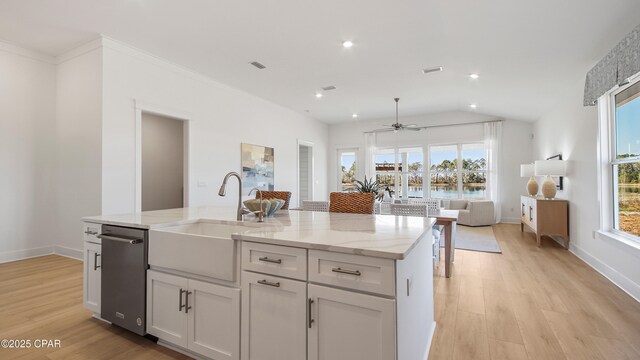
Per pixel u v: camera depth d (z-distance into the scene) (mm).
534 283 3039
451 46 3566
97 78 3639
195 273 1688
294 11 2971
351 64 4324
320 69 4543
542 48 3184
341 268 1299
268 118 6484
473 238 5336
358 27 3254
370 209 2641
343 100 6418
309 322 1362
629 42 2516
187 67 4527
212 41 3643
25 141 3869
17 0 2818
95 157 3662
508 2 2453
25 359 1738
